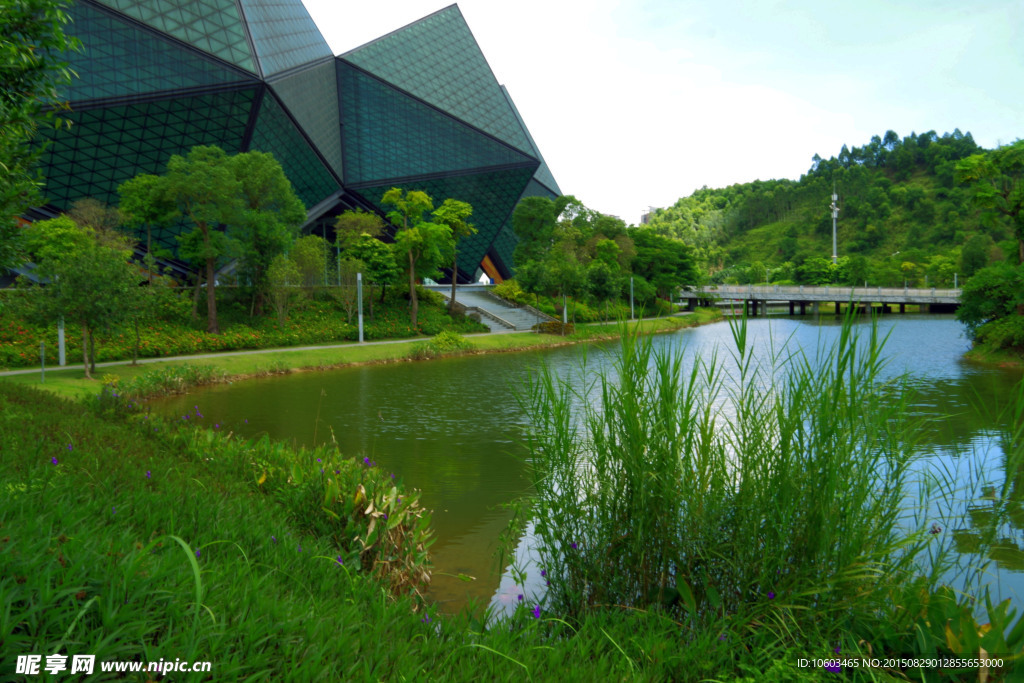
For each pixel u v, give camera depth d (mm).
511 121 79875
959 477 5117
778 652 3113
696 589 3828
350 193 72000
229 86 49969
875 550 3393
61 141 45875
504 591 5914
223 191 35031
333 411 17141
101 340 28766
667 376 3994
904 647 3049
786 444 3555
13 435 5754
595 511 4316
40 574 2094
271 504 5504
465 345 36875
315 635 2455
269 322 40031
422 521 5480
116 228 39406
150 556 2637
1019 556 5133
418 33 78188
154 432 7816
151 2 49219
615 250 63312
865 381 3479
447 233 47969
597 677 2715
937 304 73562
